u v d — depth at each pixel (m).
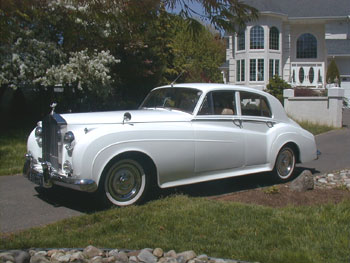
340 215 5.21
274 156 7.24
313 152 7.96
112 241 4.38
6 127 13.21
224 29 4.32
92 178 5.36
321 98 16.09
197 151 6.26
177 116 6.25
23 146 10.53
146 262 3.74
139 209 5.51
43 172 5.70
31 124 13.89
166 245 4.25
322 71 29.98
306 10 29.52
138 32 5.43
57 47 12.04
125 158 5.64
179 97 6.75
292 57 30.42
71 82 11.97
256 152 7.01
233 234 4.59
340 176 7.79
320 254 4.05
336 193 6.56
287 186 7.19
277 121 7.46
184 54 24.22
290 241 4.38
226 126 6.66
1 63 11.44
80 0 4.38
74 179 5.35
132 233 4.64
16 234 4.70
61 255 3.91
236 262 3.81
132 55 14.49
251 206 5.63
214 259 3.86
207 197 6.39
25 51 11.71
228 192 6.74
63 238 4.48
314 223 4.93
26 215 5.55
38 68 11.59
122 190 5.71
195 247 4.20
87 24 7.79
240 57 28.52
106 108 14.69
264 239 4.43
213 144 6.43
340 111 15.98
